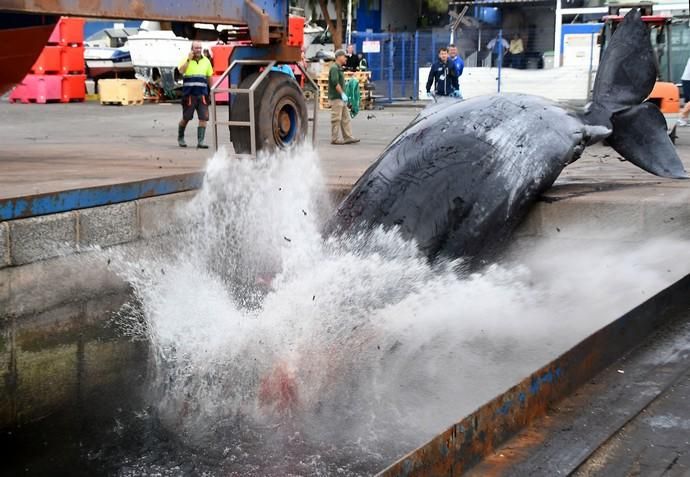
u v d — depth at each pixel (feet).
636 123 30.40
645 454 13.60
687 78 60.49
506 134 25.45
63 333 25.11
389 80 109.70
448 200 23.30
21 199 26.37
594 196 28.99
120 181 30.50
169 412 18.95
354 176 35.96
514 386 14.33
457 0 105.81
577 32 96.32
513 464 13.32
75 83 100.68
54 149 46.47
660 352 18.33
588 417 14.94
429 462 12.26
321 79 95.35
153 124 69.41
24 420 18.98
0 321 25.81
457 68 60.85
